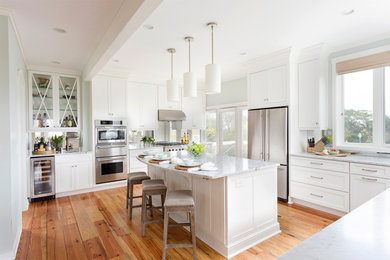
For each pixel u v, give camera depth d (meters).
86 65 4.13
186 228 2.84
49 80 4.32
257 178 2.50
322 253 0.62
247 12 2.38
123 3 2.18
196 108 6.31
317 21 2.62
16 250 2.34
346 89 3.60
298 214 3.21
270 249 2.33
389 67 3.16
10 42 2.29
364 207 1.01
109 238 2.59
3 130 2.18
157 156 2.96
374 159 2.97
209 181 2.41
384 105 3.22
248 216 2.40
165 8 2.28
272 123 3.80
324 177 3.22
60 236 2.64
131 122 5.21
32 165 3.83
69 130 4.51
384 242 0.68
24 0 2.10
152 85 5.55
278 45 3.40
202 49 3.51
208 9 2.31
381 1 2.20
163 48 3.44
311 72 3.53
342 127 3.63
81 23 2.59
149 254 2.27
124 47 3.39
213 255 2.23
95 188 4.54
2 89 2.19
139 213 3.35
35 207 3.60
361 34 3.04
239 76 5.38
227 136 5.89
